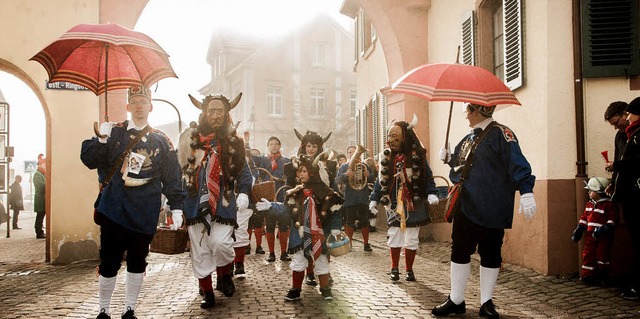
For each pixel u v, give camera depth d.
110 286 4.46
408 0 11.46
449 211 4.91
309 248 5.44
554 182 6.62
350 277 6.96
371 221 13.25
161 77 5.10
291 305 5.35
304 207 5.50
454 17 10.09
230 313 5.04
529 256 7.05
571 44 6.66
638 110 5.30
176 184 4.68
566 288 6.00
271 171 9.39
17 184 18.27
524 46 7.28
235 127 5.65
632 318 4.79
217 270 6.04
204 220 5.16
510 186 4.80
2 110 12.85
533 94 7.04
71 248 8.73
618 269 6.21
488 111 4.94
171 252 4.82
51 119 8.74
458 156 5.09
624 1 6.51
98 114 8.98
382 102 15.16
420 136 11.31
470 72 4.80
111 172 4.43
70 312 5.25
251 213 7.02
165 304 5.50
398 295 5.82
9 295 6.16
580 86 6.56
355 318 4.84
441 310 4.93
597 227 5.94
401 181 6.60
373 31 16.17
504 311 5.14
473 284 6.42
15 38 8.64
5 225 20.86
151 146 4.53
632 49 6.49
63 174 8.77
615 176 5.48
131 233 4.46
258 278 6.91
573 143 6.63
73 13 8.86
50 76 5.03
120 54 5.03
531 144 7.08
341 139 40.31
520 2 7.31
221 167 5.29
